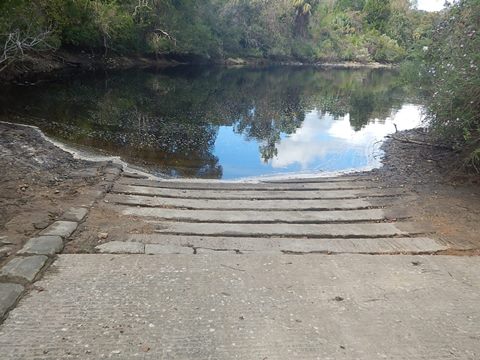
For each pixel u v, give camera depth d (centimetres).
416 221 574
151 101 1833
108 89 2078
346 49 6644
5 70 1969
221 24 4928
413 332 319
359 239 502
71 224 472
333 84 3316
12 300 322
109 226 492
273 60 5778
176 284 369
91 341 287
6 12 1681
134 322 311
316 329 317
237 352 288
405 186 760
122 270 386
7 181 601
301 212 606
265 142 1252
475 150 710
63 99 1677
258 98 2209
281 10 5769
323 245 480
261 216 576
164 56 4169
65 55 2872
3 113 1323
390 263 434
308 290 373
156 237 471
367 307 351
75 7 2619
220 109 1778
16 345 279
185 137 1241
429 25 1045
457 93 727
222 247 459
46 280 359
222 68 4409
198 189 720
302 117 1730
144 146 1099
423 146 1088
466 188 730
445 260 445
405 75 1059
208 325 314
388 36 6900
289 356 287
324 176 880
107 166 777
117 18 2947
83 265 390
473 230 541
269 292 366
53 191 596
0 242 414
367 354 292
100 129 1237
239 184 782
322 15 7125
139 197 630
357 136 1373
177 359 277
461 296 374
